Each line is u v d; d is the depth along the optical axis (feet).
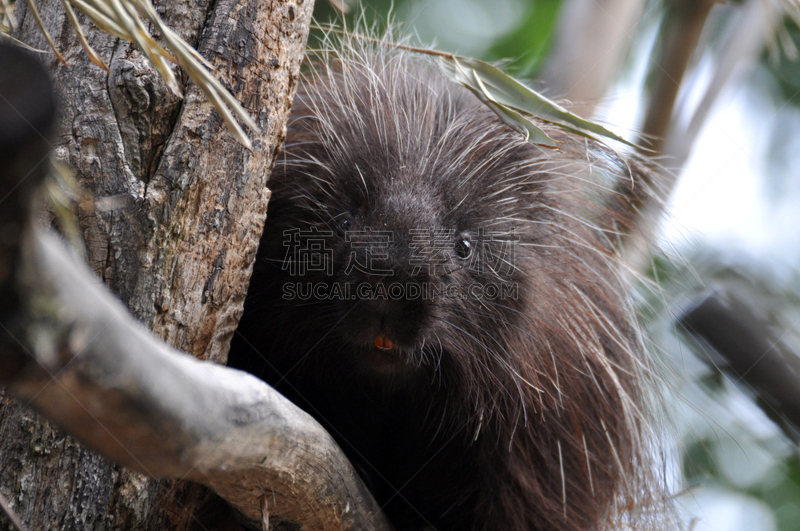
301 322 6.22
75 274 4.91
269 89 5.98
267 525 5.86
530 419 6.27
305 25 6.03
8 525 5.86
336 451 5.92
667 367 6.57
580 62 6.86
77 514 5.89
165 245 5.92
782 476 7.41
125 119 5.91
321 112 6.34
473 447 6.30
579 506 6.32
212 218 5.95
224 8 5.96
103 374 5.24
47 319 4.74
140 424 5.69
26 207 4.12
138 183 5.91
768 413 6.71
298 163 6.26
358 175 6.21
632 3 6.88
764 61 8.89
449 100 6.36
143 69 5.91
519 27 9.05
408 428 6.34
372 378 6.27
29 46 5.94
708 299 6.62
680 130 6.95
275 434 5.82
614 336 6.40
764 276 6.93
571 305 6.32
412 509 6.38
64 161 5.90
